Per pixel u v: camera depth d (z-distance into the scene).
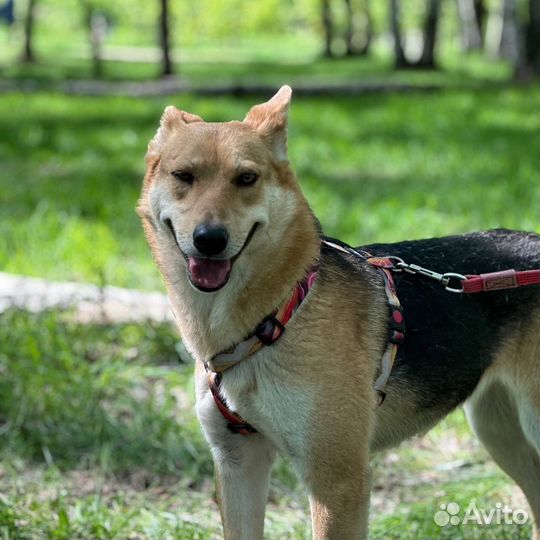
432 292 5.00
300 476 4.67
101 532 5.57
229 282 4.50
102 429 6.66
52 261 9.84
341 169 15.25
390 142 17.55
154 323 8.10
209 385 4.67
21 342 7.41
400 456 6.66
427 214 11.36
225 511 4.87
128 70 34.62
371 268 4.94
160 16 30.17
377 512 6.05
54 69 34.56
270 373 4.55
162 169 4.63
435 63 35.47
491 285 5.04
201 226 4.34
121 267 9.58
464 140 17.70
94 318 8.23
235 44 63.16
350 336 4.65
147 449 6.55
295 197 4.63
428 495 6.13
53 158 15.96
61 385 7.02
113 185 13.69
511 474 5.57
